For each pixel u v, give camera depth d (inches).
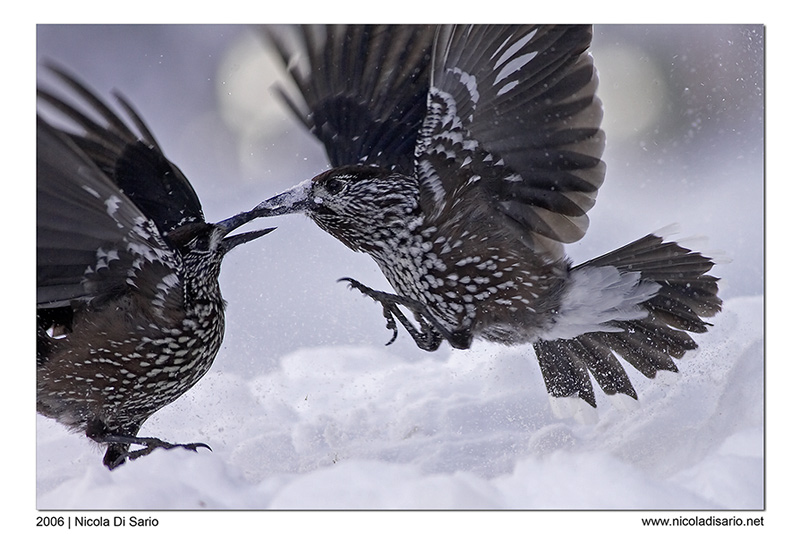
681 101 804.6
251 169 858.1
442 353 553.9
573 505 321.4
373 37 442.6
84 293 371.2
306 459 416.8
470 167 401.1
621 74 810.2
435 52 392.2
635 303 418.0
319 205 412.8
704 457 378.9
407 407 452.8
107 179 346.3
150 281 373.7
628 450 388.5
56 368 383.9
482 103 395.2
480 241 406.9
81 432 396.2
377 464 335.0
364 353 544.7
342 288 616.7
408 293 424.8
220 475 338.0
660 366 439.2
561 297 413.1
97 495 321.4
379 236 414.3
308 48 446.6
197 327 387.2
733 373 418.9
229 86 873.5
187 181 429.1
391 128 443.8
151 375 386.0
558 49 395.9
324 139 449.4
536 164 399.5
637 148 804.0
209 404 479.2
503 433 427.8
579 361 445.4
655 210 748.0
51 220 356.2
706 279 420.5
